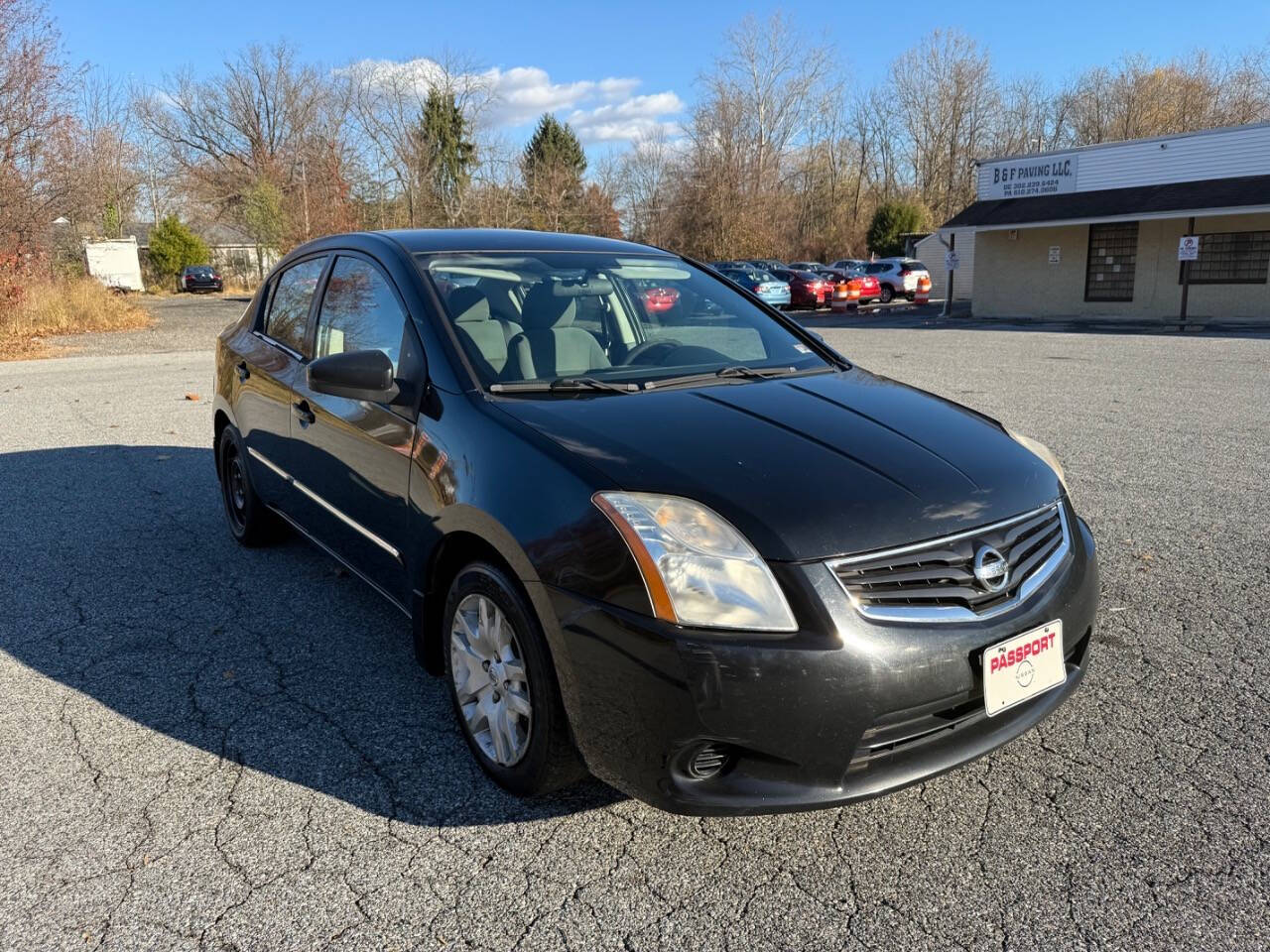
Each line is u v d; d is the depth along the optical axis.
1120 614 3.90
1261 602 3.99
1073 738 2.94
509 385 2.88
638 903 2.22
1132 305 23.41
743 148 50.19
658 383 3.04
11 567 4.61
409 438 2.93
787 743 2.10
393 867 2.35
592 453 2.42
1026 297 25.28
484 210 52.00
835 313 29.42
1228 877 2.28
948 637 2.19
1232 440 7.31
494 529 2.46
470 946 2.08
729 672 2.06
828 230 60.09
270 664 3.50
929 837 2.46
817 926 2.14
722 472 2.34
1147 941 2.07
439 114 54.28
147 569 4.57
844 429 2.67
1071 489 5.87
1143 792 2.64
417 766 2.81
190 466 6.81
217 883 2.29
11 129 21.05
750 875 2.32
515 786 2.58
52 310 21.78
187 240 55.38
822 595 2.12
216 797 2.65
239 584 4.36
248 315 4.83
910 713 2.17
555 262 3.66
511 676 2.53
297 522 4.05
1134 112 56.00
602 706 2.22
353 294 3.66
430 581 2.88
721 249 44.59
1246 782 2.67
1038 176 25.12
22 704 3.21
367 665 3.50
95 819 2.55
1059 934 2.10
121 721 3.09
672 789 2.17
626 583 2.16
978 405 9.19
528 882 2.30
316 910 2.20
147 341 19.31
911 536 2.24
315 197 43.34
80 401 10.16
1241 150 21.55
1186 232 22.16
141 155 56.88
